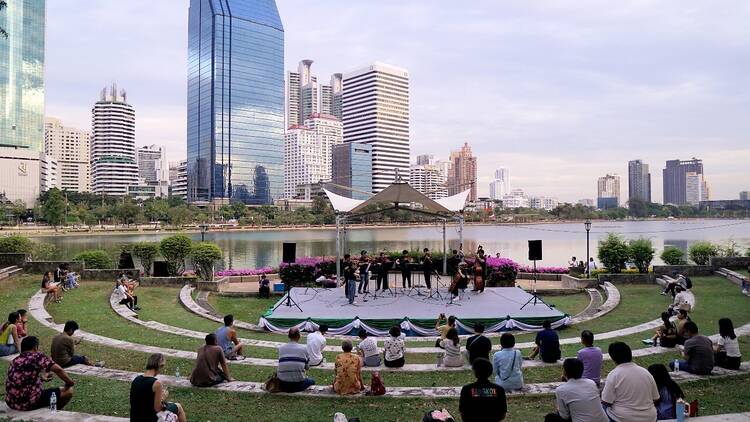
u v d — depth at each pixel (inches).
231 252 2989.7
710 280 1096.2
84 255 1232.8
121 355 529.7
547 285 1246.3
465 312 812.0
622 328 754.2
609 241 1328.7
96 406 362.3
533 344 627.2
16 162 6648.6
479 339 400.8
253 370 481.1
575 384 277.9
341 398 380.5
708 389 387.9
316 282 1186.0
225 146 7819.9
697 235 4955.7
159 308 911.0
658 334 569.3
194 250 1293.1
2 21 7057.1
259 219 6328.7
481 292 1019.9
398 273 1360.7
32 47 7500.0
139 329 703.1
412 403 371.6
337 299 957.8
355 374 390.0
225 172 7810.0
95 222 5359.3
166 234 4904.0
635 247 1293.1
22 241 1294.3
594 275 1305.4
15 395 328.8
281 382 392.2
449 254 1365.7
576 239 4330.7
